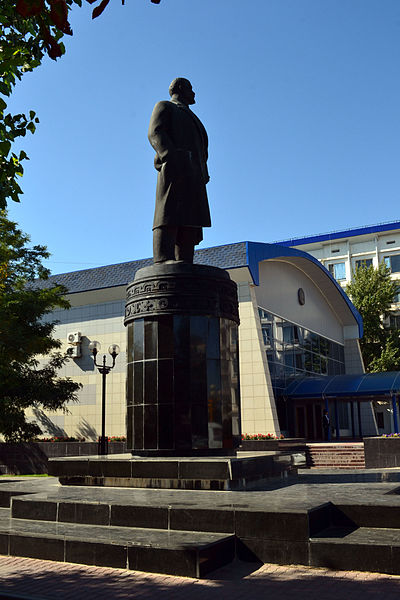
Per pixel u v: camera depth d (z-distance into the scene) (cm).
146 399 1090
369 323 4481
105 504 832
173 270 1122
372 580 616
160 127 1199
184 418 1059
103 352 3102
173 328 1095
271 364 3059
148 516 796
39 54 637
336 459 2322
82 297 3188
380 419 4831
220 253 2834
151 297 1117
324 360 3834
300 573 658
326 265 5819
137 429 1095
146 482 998
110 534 761
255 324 2742
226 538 716
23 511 906
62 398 2514
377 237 5659
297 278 3559
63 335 3241
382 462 2012
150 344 1107
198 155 1236
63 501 871
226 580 643
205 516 760
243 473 968
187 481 963
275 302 3216
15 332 2038
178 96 1270
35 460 2597
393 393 3038
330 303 4009
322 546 679
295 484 1030
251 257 2766
